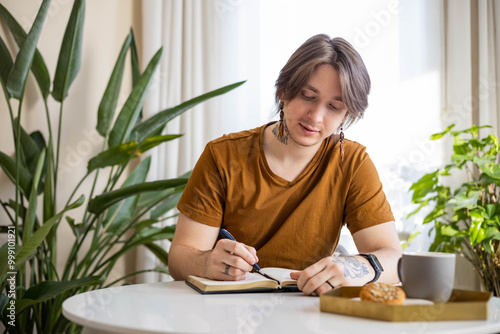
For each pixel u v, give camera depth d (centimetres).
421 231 252
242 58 253
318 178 127
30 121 227
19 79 177
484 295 78
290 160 125
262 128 130
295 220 125
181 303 86
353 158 128
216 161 125
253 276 105
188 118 246
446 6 260
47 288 158
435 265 81
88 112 238
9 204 206
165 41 246
